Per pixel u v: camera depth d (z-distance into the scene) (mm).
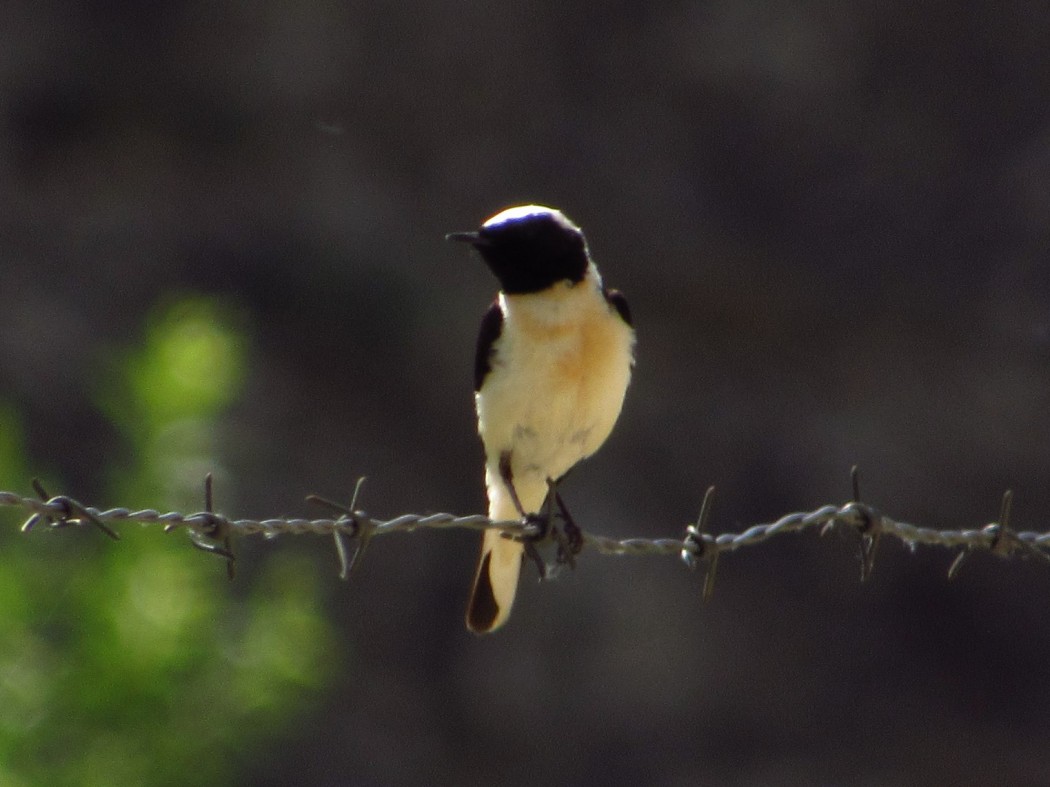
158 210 17391
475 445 17188
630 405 17859
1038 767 17016
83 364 16250
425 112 17969
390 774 15281
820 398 18297
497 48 18156
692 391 18156
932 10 18766
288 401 16750
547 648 16391
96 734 6738
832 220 18656
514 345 6062
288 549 16016
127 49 17391
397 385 17219
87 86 17250
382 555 16531
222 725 6934
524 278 6023
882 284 18453
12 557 6863
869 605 17625
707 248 18203
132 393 7262
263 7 17625
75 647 6766
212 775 6922
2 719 6590
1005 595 18016
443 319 17359
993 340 18328
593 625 16516
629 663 16484
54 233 17016
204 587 7086
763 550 17609
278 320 17156
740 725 16766
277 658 7133
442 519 5027
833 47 18766
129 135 17391
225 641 7191
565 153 18250
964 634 17766
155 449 7066
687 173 18562
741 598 17250
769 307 18234
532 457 6277
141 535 6949
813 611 17406
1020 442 18172
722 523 17609
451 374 17281
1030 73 18938
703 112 18656
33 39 17219
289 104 17719
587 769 16188
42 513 4340
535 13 18250
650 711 16484
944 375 18297
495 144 18172
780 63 18656
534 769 16109
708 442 17922
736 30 18594
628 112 18484
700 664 16703
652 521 17344
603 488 17344
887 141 18844
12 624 6664
